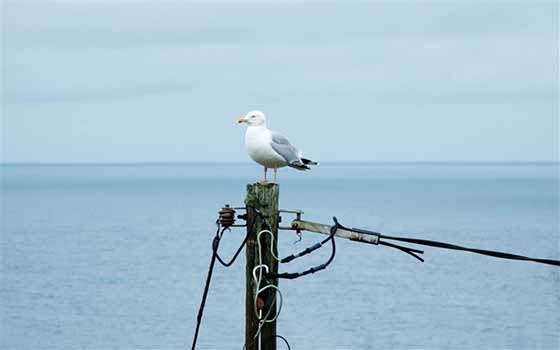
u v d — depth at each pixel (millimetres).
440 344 26266
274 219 8609
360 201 110062
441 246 8648
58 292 35344
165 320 29375
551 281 37594
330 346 25719
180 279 38031
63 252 49812
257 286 8539
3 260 46156
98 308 31656
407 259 44375
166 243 53656
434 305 32000
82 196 130750
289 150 10273
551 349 25828
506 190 165375
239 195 134000
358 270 40250
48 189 168875
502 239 58188
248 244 8617
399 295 33812
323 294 33781
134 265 43219
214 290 35000
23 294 34969
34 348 26219
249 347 8656
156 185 198875
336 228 8734
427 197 126062
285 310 30734
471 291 35000
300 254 8688
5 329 28469
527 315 30391
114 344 26312
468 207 96312
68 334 27734
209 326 28391
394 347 25938
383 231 63281
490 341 26828
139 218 77312
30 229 66125
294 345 25953
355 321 29062
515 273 39875
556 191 158125
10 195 135875
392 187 185125
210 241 54156
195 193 143000
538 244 54750
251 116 10391
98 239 57469
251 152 10367
